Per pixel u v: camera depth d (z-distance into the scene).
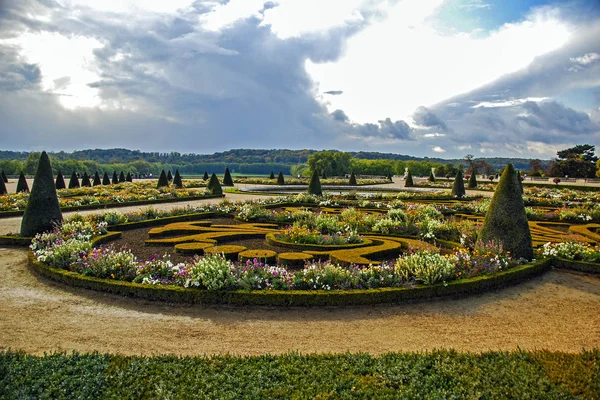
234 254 12.70
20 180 36.47
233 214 22.22
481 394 5.09
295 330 7.91
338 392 5.18
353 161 120.56
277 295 9.09
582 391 5.25
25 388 4.98
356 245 14.16
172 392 5.11
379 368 5.77
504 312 9.04
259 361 6.01
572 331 8.10
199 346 7.16
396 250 13.99
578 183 66.31
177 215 21.08
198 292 9.19
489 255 12.19
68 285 10.32
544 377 5.52
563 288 10.77
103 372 5.50
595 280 11.48
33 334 7.54
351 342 7.42
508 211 12.92
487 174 132.62
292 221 19.84
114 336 7.53
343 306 9.16
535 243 15.19
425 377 5.51
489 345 7.42
